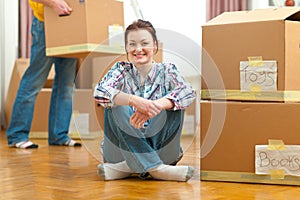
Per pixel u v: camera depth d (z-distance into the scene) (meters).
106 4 3.09
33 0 3.11
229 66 2.04
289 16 1.98
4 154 3.00
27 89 3.41
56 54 3.12
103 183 2.02
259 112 1.98
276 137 1.96
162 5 5.19
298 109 1.93
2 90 5.09
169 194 1.79
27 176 2.19
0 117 5.04
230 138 2.02
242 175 2.01
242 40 2.02
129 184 1.99
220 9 5.55
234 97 2.04
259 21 2.00
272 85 1.98
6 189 1.90
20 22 5.08
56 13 3.08
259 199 1.71
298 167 1.94
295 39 1.98
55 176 2.19
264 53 1.99
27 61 4.75
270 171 1.97
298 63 1.99
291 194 1.79
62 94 3.52
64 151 3.14
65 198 1.74
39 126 4.10
